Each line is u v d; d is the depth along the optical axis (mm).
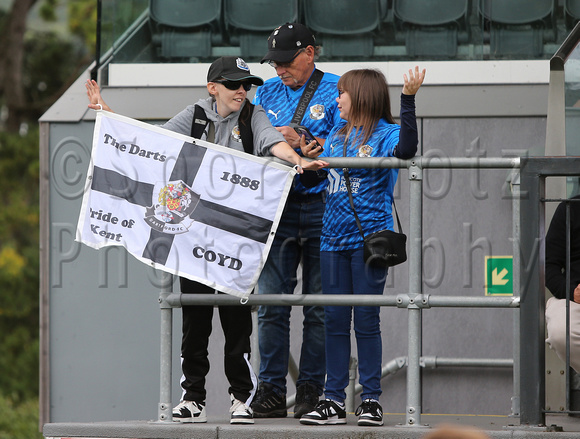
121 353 22359
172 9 23938
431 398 21594
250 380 15984
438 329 21734
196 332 16031
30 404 57938
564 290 15688
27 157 62156
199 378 16125
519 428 14703
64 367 22516
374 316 15828
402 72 23250
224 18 23875
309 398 17391
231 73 15859
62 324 22609
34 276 61344
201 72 23750
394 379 21781
